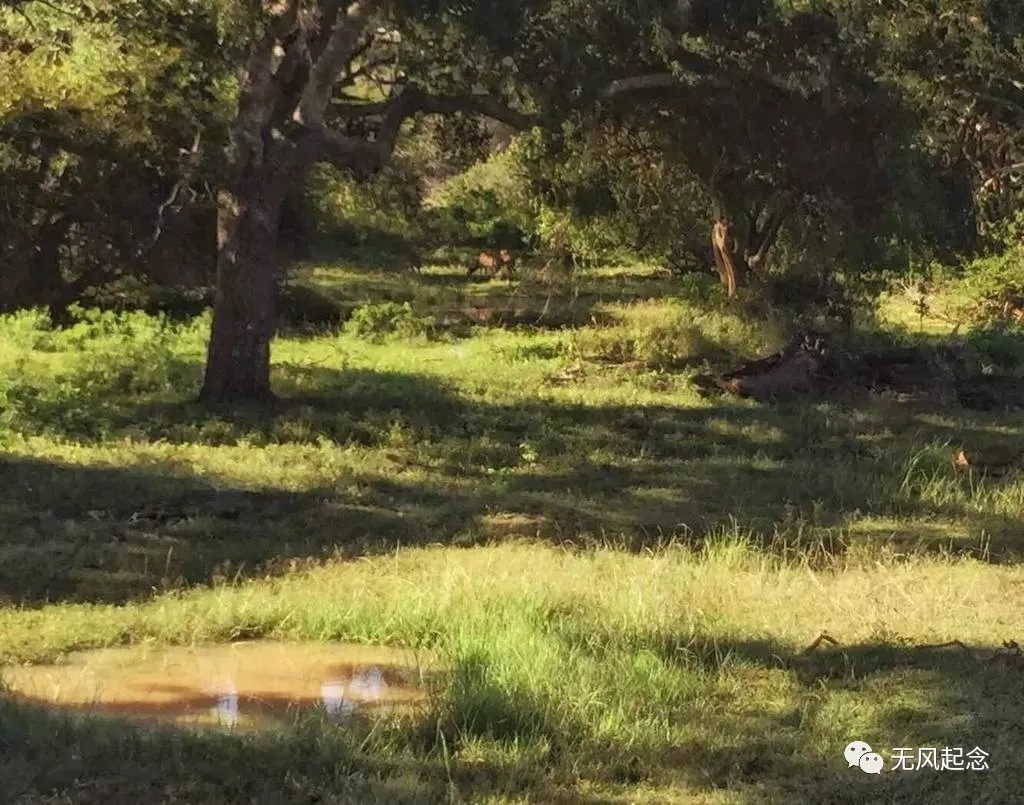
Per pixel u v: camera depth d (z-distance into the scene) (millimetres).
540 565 8336
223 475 10906
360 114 15289
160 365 16141
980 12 21969
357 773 4883
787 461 12500
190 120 17859
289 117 13875
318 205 24547
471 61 13461
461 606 7203
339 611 7141
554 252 28656
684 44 14484
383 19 12984
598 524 9891
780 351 17672
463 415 14219
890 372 16984
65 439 12000
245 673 6418
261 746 5094
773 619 7180
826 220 18547
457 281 31281
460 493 10891
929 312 25234
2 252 21188
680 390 16531
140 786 4695
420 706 5793
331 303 24141
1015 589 7898
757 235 22422
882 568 8289
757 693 6000
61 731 5137
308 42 13617
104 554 8461
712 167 17922
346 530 9500
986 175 26609
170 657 6668
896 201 17359
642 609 7039
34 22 16344
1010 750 5207
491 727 5414
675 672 6090
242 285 14109
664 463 12281
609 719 5504
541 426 13711
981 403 16344
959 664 6332
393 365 18188
